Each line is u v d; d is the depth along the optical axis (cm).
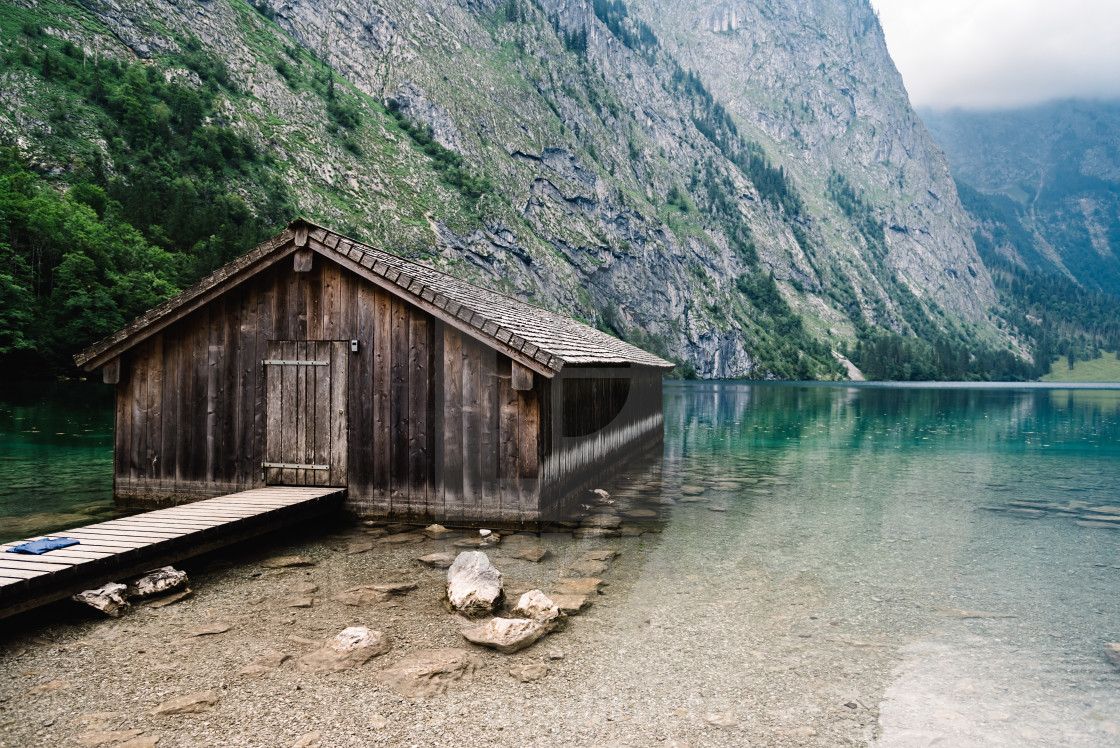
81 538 705
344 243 969
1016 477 1642
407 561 790
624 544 924
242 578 723
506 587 704
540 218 19162
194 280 8662
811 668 516
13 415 2802
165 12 16200
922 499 1323
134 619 596
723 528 1041
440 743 394
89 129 12294
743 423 3431
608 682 484
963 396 7506
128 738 394
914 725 426
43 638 551
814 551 902
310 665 501
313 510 929
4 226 6838
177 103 14312
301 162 15362
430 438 971
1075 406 5381
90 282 6588
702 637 578
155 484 1069
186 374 1055
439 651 530
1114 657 546
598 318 18512
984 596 709
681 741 401
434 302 936
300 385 1016
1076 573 803
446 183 17650
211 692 456
